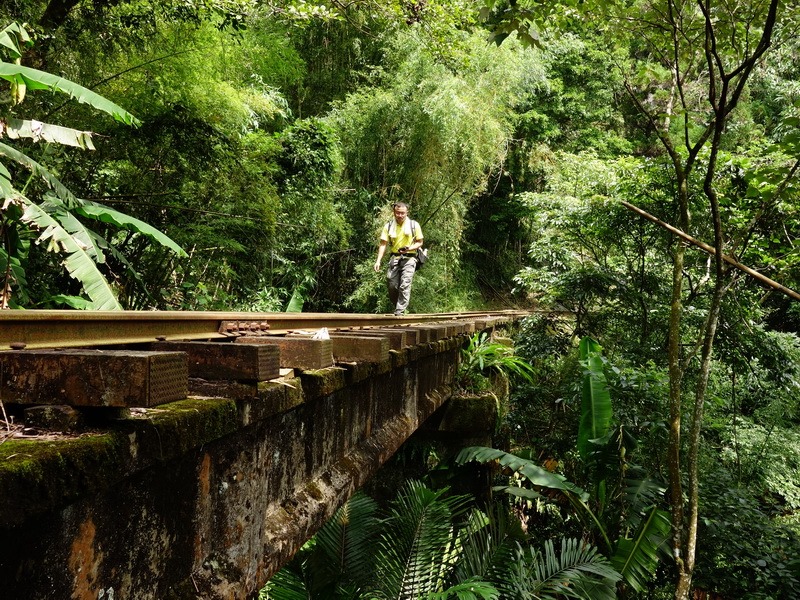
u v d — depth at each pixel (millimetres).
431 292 18875
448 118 17219
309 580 4188
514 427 7863
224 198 9156
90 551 1125
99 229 7852
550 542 4898
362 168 18672
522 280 11016
